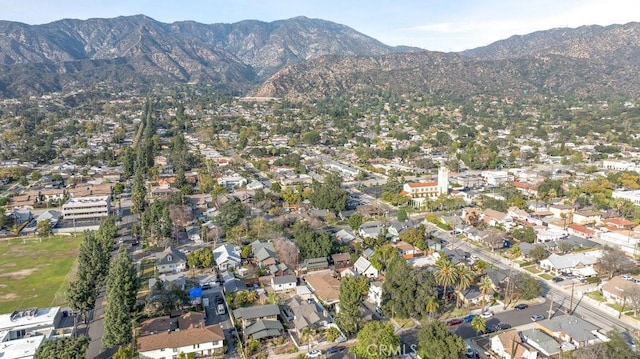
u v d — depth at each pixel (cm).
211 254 16025
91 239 13688
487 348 11069
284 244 16125
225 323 12300
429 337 10244
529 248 16888
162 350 10581
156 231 18175
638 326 11988
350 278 13688
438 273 12900
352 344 11212
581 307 13125
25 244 19038
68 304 12138
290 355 10781
